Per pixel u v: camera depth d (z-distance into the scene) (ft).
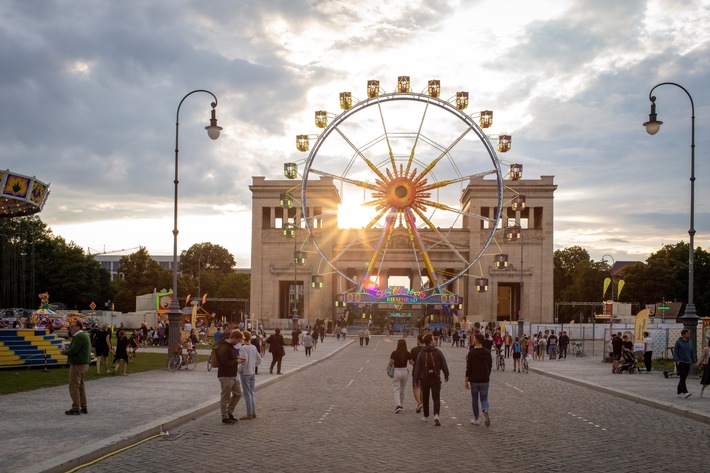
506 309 582.76
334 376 147.84
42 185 133.69
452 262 542.98
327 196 559.79
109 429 67.21
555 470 52.54
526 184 543.80
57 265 505.25
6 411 80.48
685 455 59.31
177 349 150.71
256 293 556.51
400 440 65.36
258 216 563.07
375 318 501.15
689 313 146.10
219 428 72.64
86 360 78.48
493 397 108.58
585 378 143.64
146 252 595.88
